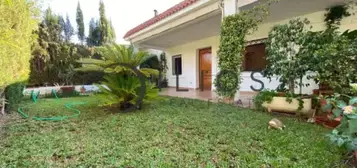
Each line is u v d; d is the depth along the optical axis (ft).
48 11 41.57
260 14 17.56
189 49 38.42
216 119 12.87
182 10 22.61
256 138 9.32
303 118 13.34
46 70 37.96
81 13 66.18
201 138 9.46
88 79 39.99
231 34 17.78
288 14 21.29
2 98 15.88
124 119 13.12
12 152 7.88
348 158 7.15
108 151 7.93
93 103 21.35
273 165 6.77
